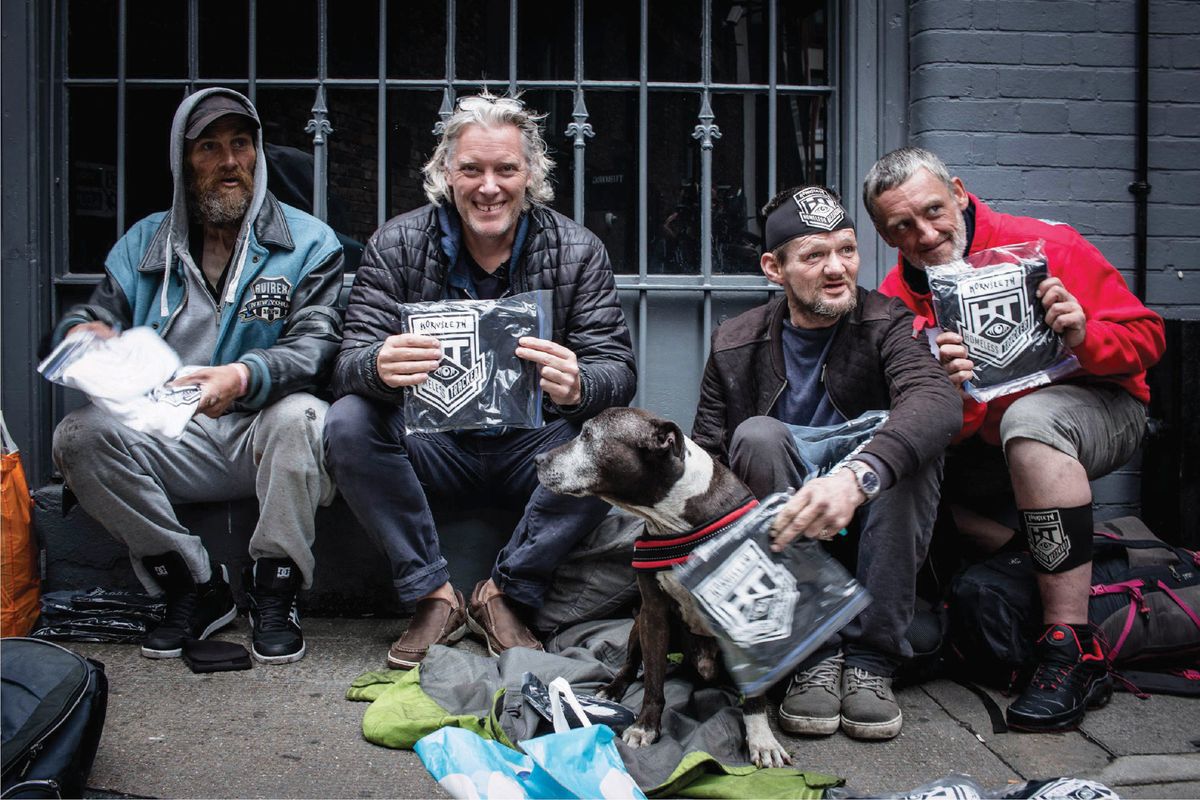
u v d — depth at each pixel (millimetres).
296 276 3174
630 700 2617
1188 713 2666
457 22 3717
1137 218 3672
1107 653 2781
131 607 3221
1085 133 3635
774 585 2102
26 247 3525
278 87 3689
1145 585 2869
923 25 3582
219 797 2154
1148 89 3639
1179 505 3393
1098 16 3609
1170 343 3447
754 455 2561
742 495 2361
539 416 2676
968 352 2715
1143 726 2582
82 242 3666
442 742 1797
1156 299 3713
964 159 3598
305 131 3705
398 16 3707
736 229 3783
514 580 2986
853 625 2617
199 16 3666
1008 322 2707
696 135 3699
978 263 2752
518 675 2652
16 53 3512
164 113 3693
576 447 2340
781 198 2707
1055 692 2582
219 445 3092
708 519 2301
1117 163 3658
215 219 3117
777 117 3758
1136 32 3629
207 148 3066
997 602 2756
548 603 3090
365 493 2877
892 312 2738
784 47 3754
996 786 2252
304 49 3689
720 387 2912
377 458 2852
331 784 2227
